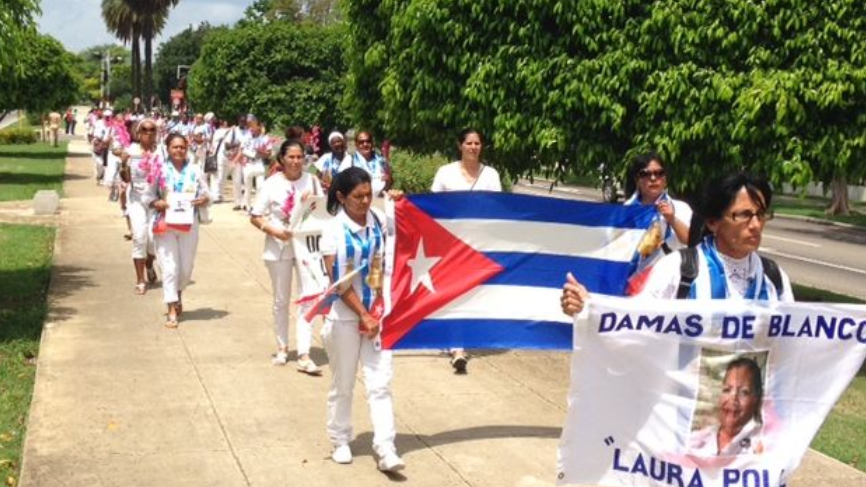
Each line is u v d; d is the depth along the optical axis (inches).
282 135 1215.6
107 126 1015.0
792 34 351.9
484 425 268.5
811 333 157.6
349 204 223.5
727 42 356.2
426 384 307.3
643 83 368.5
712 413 158.6
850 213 1156.5
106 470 225.6
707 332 157.2
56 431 250.2
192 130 973.2
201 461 233.9
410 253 237.3
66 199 844.0
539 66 375.6
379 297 227.6
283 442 248.5
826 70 346.0
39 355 323.6
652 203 253.1
